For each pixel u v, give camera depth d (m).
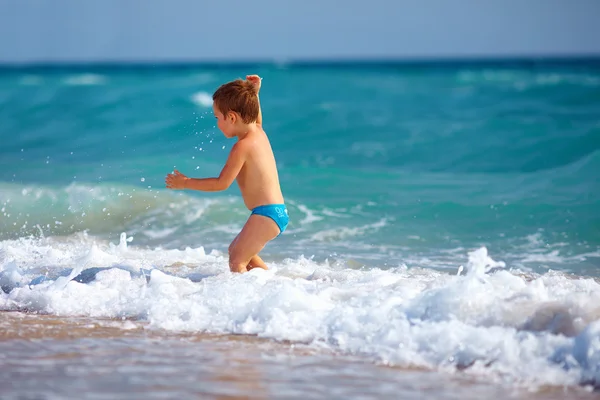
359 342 6.92
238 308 7.90
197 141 29.02
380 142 32.72
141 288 8.72
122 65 165.75
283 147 32.91
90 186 18.98
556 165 25.16
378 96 53.19
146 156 28.09
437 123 37.41
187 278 9.70
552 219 15.99
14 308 8.65
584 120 34.41
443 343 6.58
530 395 5.68
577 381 5.90
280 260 12.45
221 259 11.77
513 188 19.86
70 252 11.98
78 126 39.97
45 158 29.95
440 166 26.73
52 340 7.21
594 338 6.13
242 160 10.05
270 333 7.35
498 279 8.08
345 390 5.80
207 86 55.91
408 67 134.38
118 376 6.08
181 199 17.95
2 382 5.90
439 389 5.82
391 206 17.88
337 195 19.83
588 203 17.11
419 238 14.62
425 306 7.29
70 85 66.31
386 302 7.63
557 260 12.72
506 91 53.75
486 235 14.91
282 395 5.67
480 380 6.02
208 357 6.64
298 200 18.97
